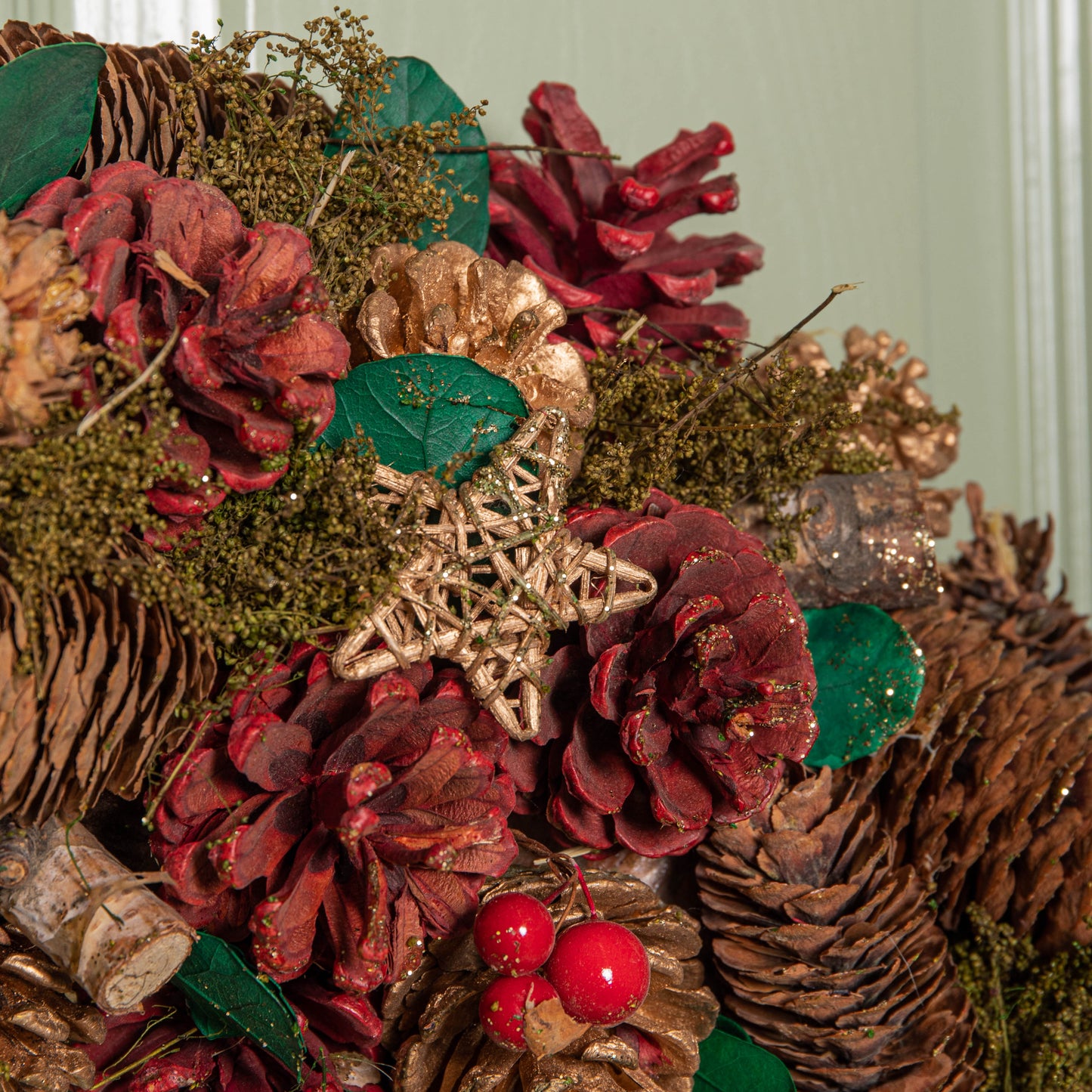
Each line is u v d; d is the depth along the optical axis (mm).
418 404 358
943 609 444
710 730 365
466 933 359
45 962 347
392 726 348
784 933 380
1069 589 670
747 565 370
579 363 375
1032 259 649
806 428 395
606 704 360
